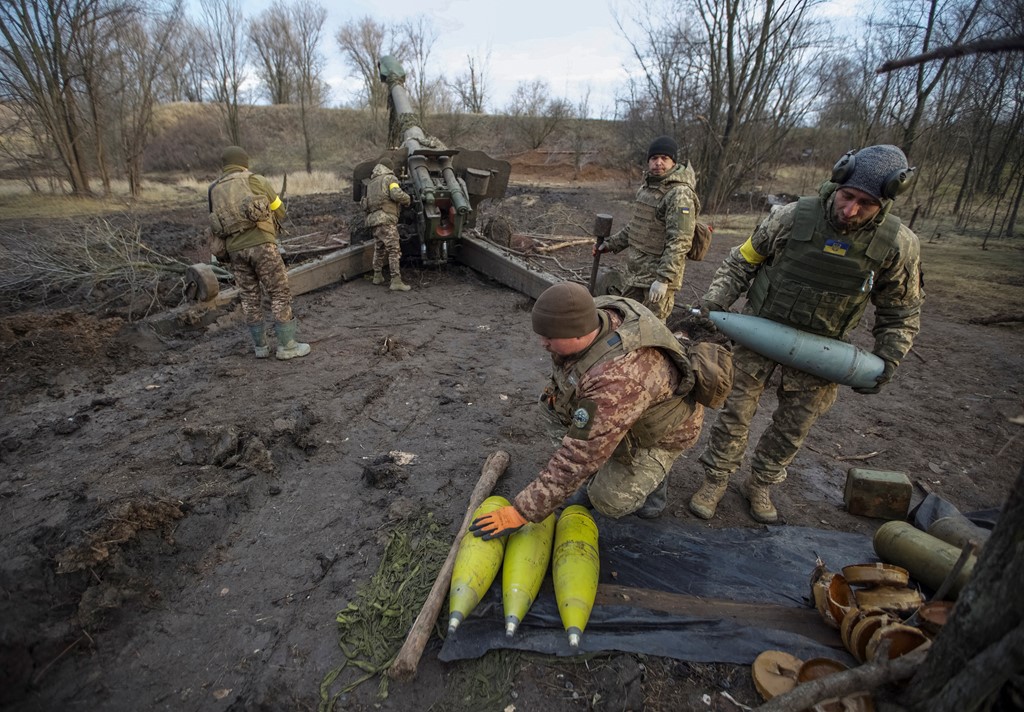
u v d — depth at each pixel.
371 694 2.11
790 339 2.60
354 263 7.47
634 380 2.13
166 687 2.15
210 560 2.73
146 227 10.45
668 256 3.84
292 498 3.18
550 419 2.79
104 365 4.82
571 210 13.27
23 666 2.13
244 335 5.61
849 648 2.12
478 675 2.15
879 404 4.47
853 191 2.24
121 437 3.71
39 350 4.86
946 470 3.61
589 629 2.28
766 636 2.26
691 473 3.50
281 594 2.54
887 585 2.23
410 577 2.58
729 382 2.38
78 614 2.34
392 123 9.76
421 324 6.04
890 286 2.49
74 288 6.71
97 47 13.67
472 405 4.27
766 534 2.93
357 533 2.91
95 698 2.10
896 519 3.15
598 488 2.62
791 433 2.86
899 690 1.78
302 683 2.16
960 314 6.46
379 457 3.53
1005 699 1.56
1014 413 4.30
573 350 2.15
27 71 12.52
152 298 6.18
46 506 3.00
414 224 7.88
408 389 4.50
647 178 4.12
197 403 4.18
